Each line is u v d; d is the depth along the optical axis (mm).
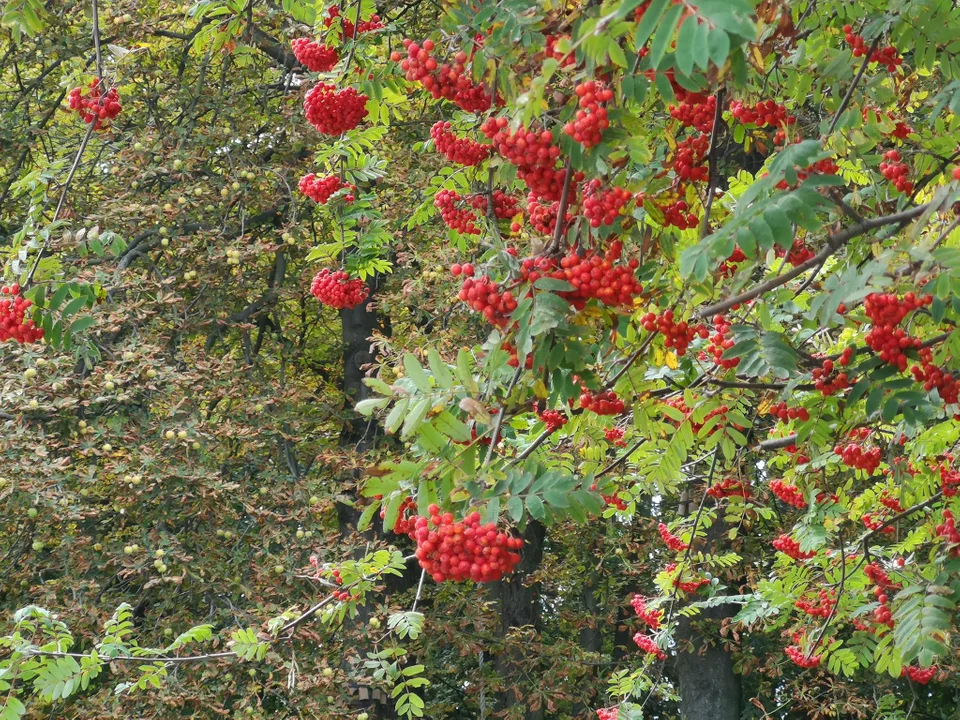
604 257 3373
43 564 11180
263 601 11375
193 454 11492
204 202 12484
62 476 10562
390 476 3117
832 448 5328
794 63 4098
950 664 7430
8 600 11359
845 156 4012
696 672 15469
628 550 14953
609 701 15211
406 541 14289
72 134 13148
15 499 10297
